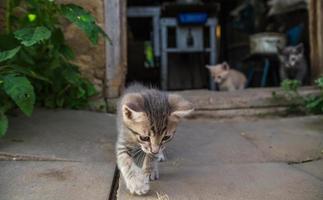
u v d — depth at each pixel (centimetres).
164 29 162
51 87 93
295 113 104
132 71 192
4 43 81
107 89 101
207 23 164
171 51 164
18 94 70
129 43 191
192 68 178
